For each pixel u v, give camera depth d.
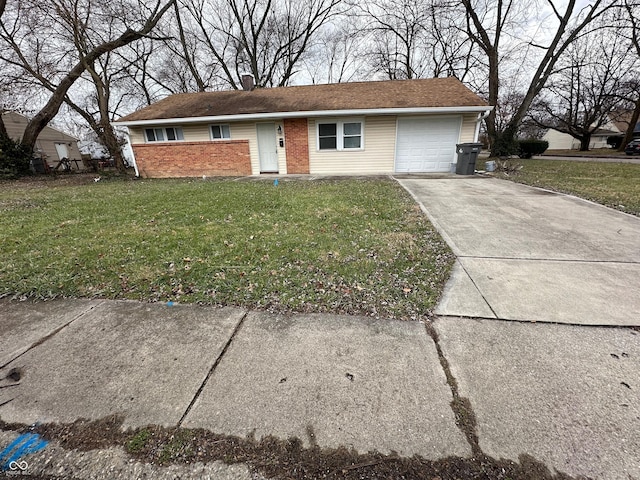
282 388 1.70
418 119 10.93
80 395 1.68
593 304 2.46
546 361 1.86
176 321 2.34
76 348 2.06
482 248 3.65
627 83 23.61
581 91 27.94
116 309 2.52
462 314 2.37
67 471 1.30
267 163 11.92
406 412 1.54
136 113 12.10
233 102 12.30
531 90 16.58
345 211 5.38
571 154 24.45
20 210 6.12
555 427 1.44
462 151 10.12
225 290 2.77
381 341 2.08
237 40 21.25
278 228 4.50
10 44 12.46
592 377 1.73
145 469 1.30
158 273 3.12
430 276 3.00
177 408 1.59
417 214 5.12
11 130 20.45
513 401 1.58
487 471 1.27
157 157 12.05
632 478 1.22
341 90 12.58
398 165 11.53
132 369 1.86
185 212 5.63
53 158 23.59
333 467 1.30
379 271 3.10
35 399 1.66
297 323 2.29
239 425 1.49
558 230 4.20
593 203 5.60
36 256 3.62
